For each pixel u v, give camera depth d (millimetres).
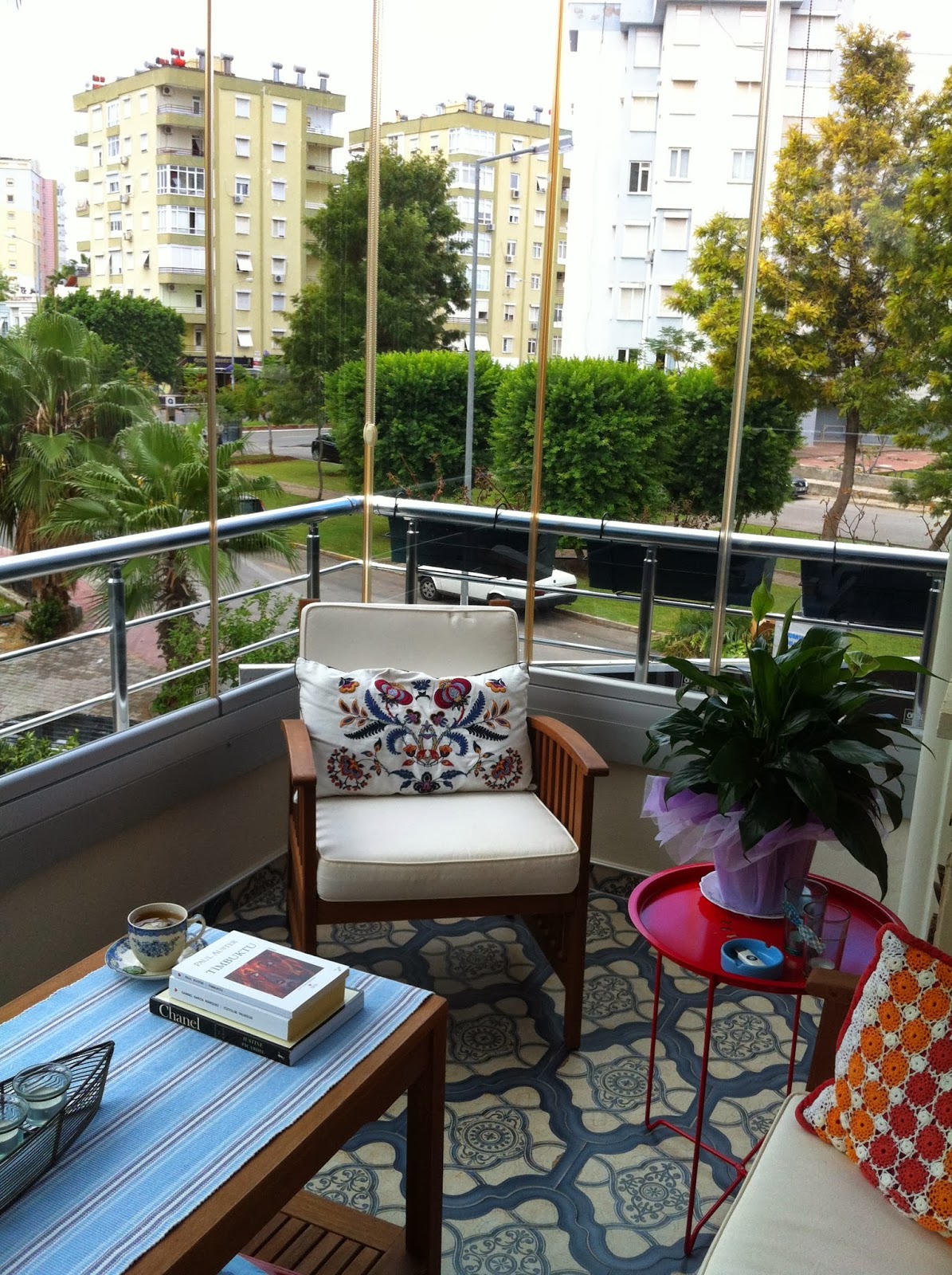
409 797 2547
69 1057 1392
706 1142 2051
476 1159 1989
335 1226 1730
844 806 1825
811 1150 1454
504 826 2367
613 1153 2018
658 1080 2240
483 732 2600
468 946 2768
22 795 2225
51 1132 1236
